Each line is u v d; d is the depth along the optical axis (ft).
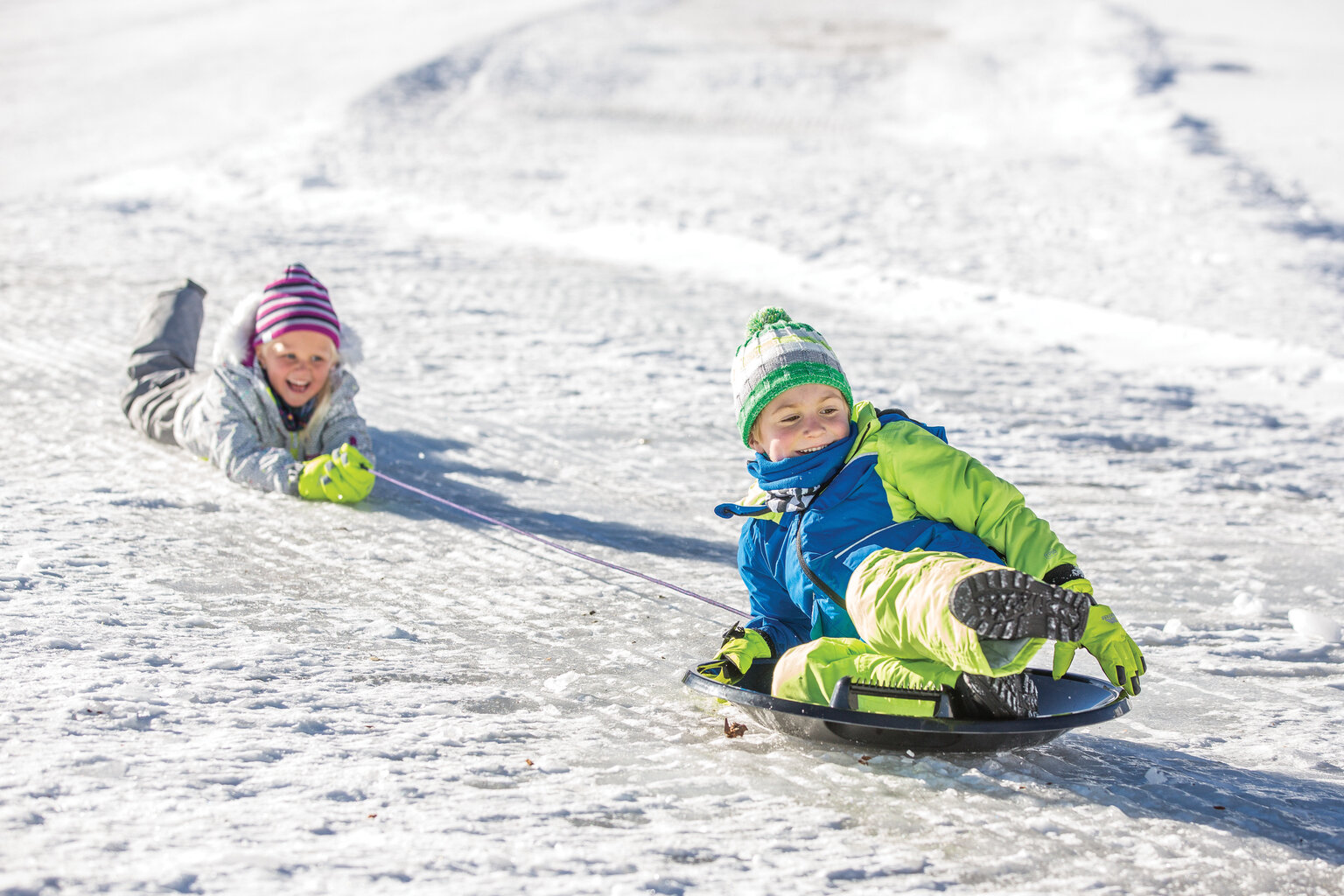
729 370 87.04
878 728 28.40
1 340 83.20
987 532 31.09
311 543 47.55
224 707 30.22
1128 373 95.91
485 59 304.50
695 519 54.54
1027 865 24.17
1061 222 156.46
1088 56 304.09
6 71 304.30
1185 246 144.77
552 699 32.89
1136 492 64.08
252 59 312.50
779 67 301.22
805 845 24.47
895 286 122.21
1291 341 104.94
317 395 57.41
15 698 29.48
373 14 392.47
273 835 23.12
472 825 24.26
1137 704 35.65
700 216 154.40
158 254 123.34
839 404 33.14
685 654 37.37
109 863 21.50
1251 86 277.03
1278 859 24.93
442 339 92.43
